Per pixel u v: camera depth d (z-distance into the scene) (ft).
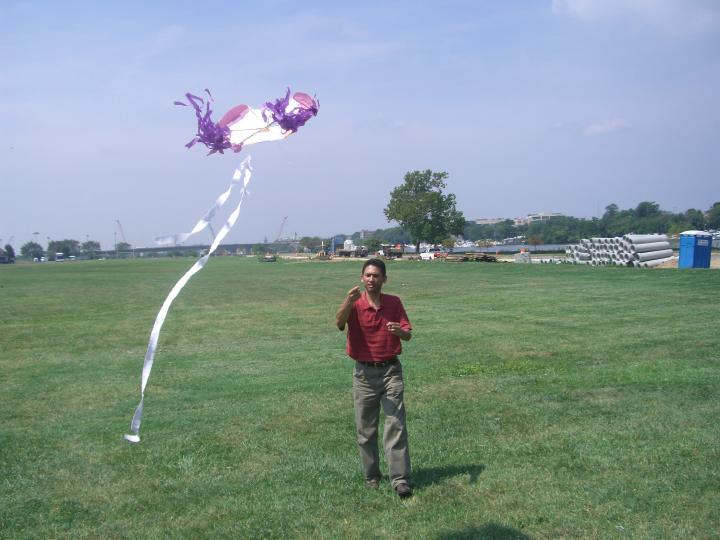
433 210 282.56
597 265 122.52
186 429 23.38
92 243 654.12
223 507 16.53
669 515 15.01
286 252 504.84
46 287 112.06
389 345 17.11
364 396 17.25
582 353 35.14
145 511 16.48
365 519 15.52
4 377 34.14
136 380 32.65
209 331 50.67
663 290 68.23
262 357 38.47
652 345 36.50
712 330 40.91
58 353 41.88
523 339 40.65
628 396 25.36
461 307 61.26
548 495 16.38
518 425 22.30
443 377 30.32
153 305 74.13
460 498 16.47
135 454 20.77
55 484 18.44
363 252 271.90
